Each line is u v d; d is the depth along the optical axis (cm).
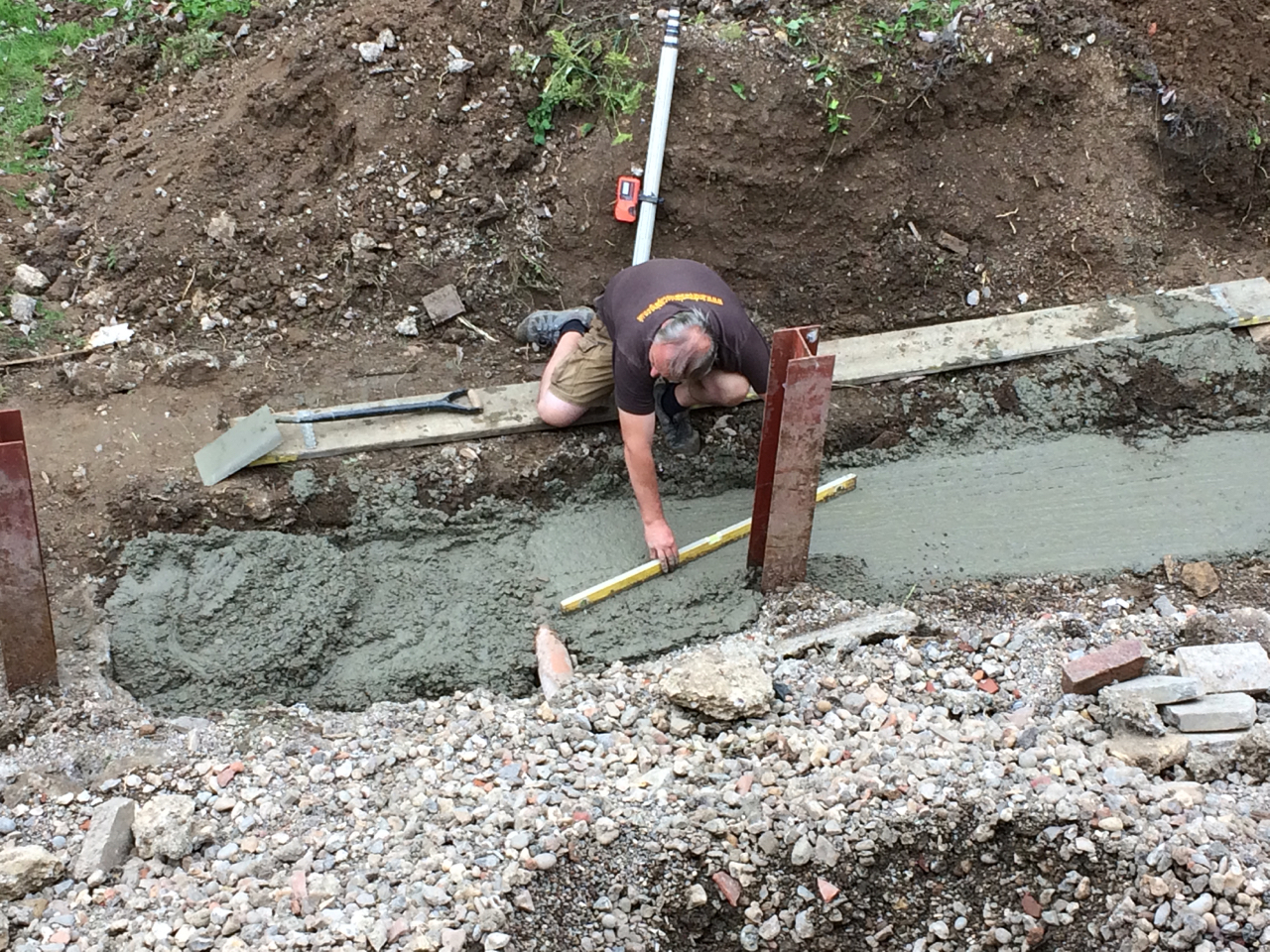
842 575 422
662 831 329
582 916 320
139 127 514
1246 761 336
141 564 411
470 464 452
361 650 409
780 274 501
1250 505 447
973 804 331
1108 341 489
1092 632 392
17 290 479
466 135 497
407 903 312
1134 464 466
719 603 415
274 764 355
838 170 494
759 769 345
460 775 350
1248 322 496
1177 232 529
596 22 496
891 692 370
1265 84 526
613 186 488
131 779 345
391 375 483
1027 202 515
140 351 472
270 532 429
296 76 497
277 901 313
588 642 404
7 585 341
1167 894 313
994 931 331
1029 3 505
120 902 312
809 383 353
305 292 490
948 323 504
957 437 477
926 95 494
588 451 460
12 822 330
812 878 330
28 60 525
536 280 500
